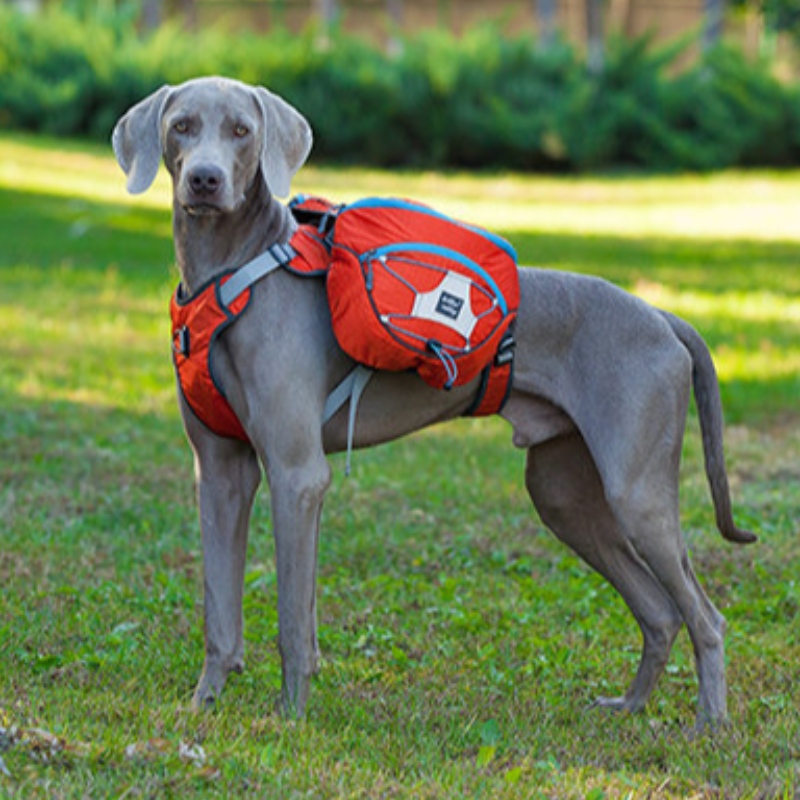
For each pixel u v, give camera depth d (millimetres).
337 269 5570
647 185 31328
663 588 6219
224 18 43219
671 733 5930
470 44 34188
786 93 34125
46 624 6871
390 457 10516
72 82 33688
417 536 8758
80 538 8414
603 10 42125
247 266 5477
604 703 6281
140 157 5574
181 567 8109
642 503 5840
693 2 45031
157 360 13445
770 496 9633
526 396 6016
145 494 9422
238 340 5445
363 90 32938
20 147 30828
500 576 8094
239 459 5836
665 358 5898
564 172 33750
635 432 5809
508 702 6152
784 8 25094
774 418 11961
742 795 5125
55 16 35719
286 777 4887
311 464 5492
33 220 21984
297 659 5559
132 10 37250
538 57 34500
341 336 5504
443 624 7234
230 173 5320
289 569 5488
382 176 31719
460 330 5605
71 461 10109
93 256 19125
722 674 6000
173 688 6105
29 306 15578
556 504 6336
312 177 30516
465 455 10664
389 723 5812
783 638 7121
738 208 27266
